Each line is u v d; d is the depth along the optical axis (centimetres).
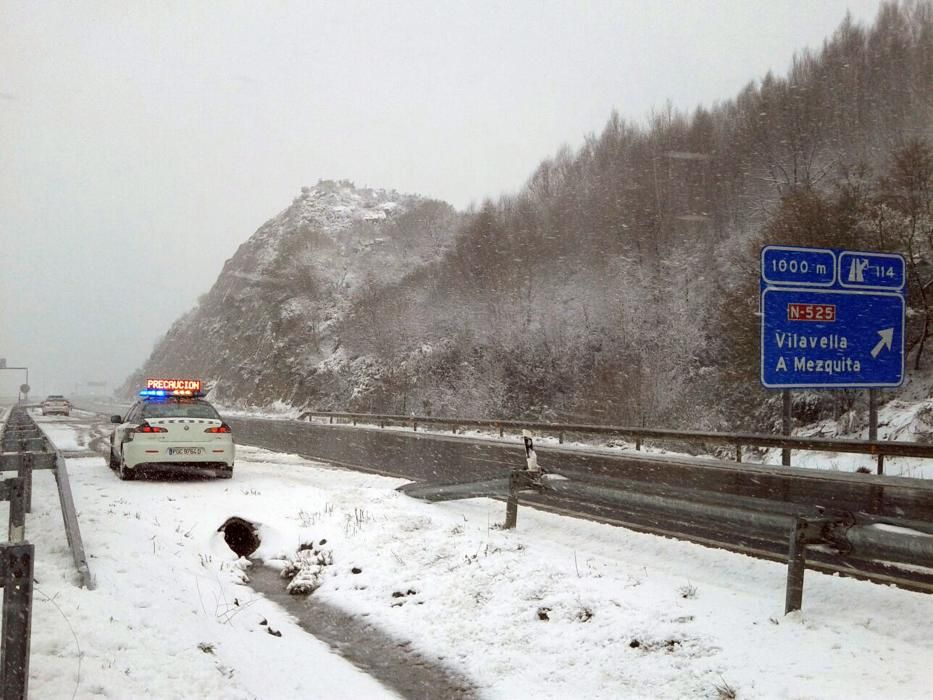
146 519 1038
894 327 1480
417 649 625
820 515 610
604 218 5381
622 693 510
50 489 1338
